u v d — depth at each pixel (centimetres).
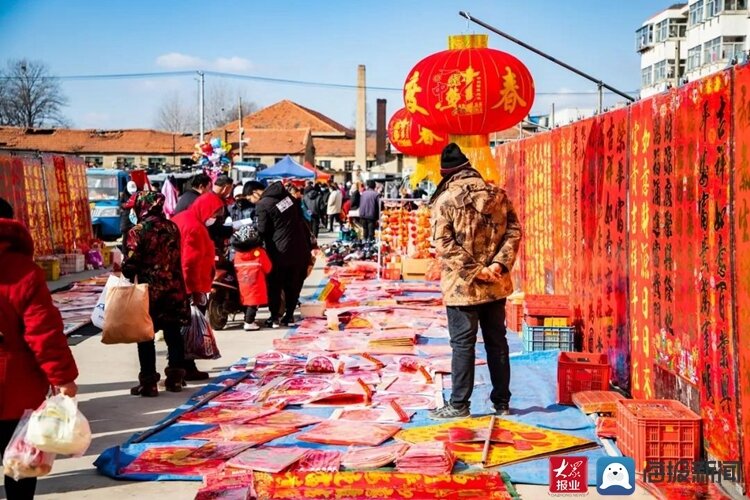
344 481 551
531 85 1159
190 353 902
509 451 617
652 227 721
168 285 817
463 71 1138
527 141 1328
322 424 694
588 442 639
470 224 710
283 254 1212
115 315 769
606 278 872
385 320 1251
